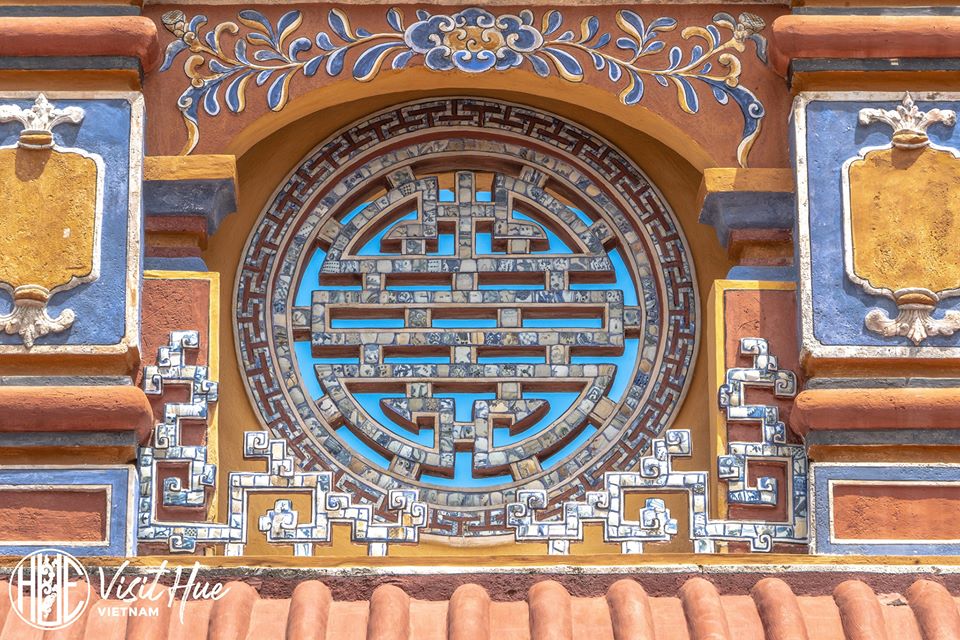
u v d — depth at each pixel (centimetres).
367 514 868
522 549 929
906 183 898
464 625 790
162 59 942
